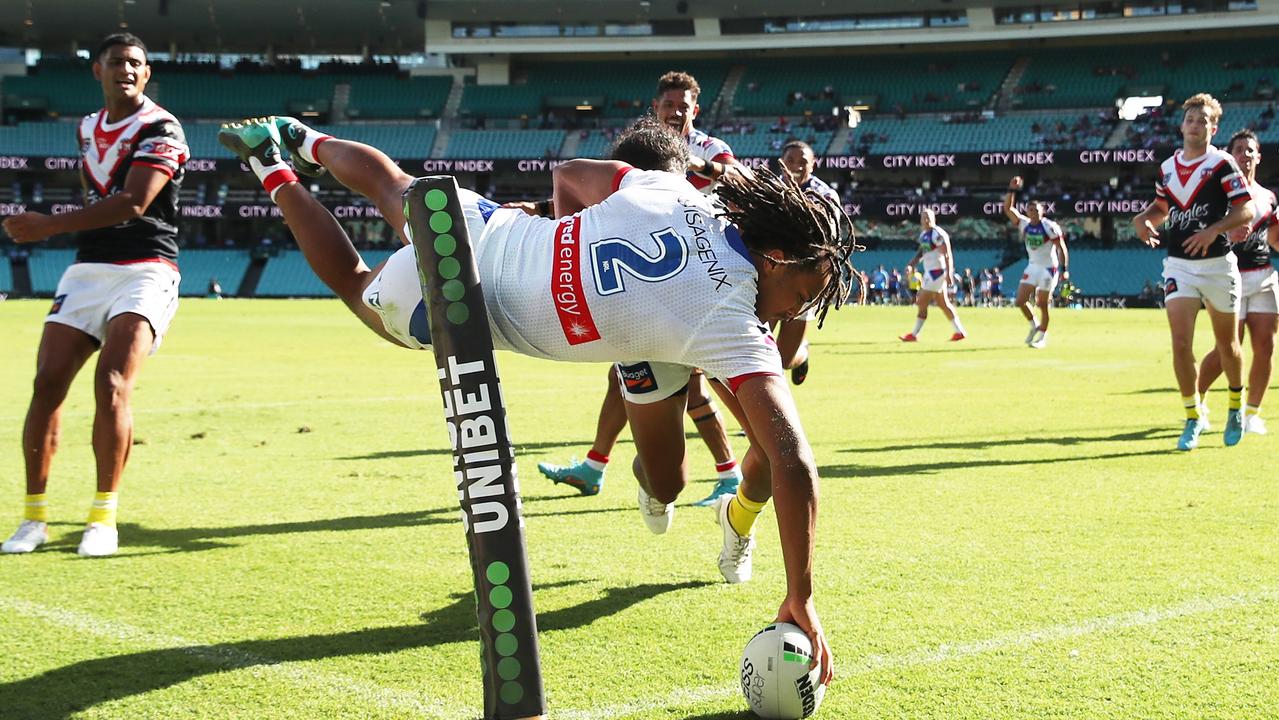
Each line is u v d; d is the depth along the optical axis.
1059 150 45.62
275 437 8.24
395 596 4.05
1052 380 12.68
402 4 51.03
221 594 4.07
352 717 2.92
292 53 58.50
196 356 16.58
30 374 13.29
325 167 3.91
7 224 4.65
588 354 3.18
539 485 6.40
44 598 4.01
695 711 2.97
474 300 2.87
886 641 3.50
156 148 4.86
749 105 52.66
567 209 3.56
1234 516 5.34
